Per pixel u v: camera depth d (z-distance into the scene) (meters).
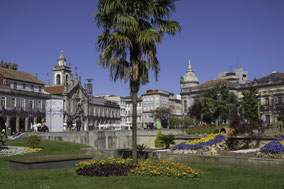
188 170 11.54
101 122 95.25
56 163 14.46
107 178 11.35
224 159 13.67
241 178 10.94
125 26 12.66
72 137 30.70
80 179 11.22
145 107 122.38
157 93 120.44
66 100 80.44
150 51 13.23
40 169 13.92
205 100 68.12
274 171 11.91
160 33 13.45
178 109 136.50
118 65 13.61
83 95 87.44
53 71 98.88
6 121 61.00
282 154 13.90
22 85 69.00
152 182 10.43
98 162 13.72
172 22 13.62
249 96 69.94
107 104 99.25
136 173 11.91
